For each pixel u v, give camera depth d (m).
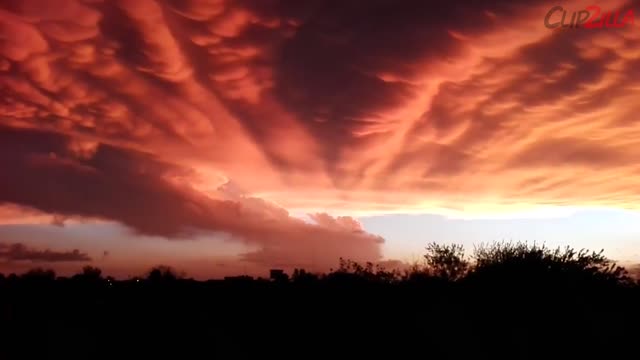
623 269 16.94
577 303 15.53
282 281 26.39
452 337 14.80
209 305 23.59
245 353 15.72
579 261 16.75
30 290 30.77
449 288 18.14
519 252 16.86
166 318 21.34
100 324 20.66
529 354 13.63
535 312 15.21
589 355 13.45
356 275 21.08
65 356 16.06
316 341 16.33
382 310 17.59
